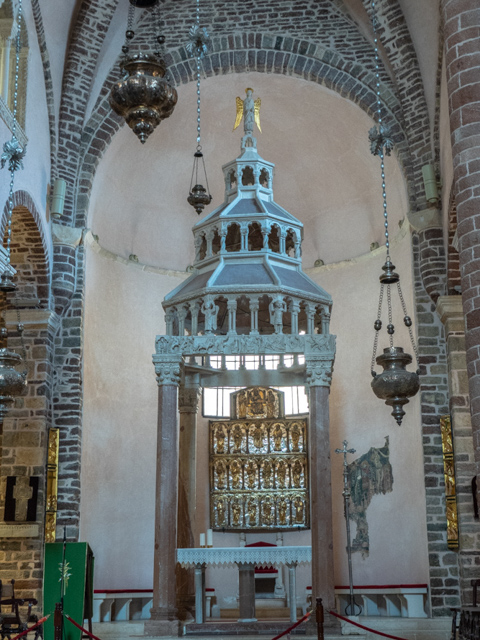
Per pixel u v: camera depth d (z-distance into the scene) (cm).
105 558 1944
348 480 2078
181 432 1752
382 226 2136
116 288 2117
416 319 1889
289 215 1720
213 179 2292
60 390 1875
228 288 1571
